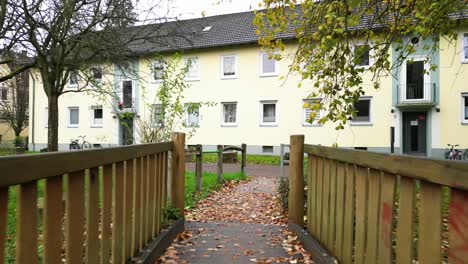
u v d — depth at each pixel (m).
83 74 10.24
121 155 2.96
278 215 6.66
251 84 23.36
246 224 5.78
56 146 9.78
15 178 1.60
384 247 2.34
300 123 22.25
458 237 1.59
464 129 19.52
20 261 1.69
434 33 6.61
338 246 3.32
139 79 11.09
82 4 9.05
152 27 10.32
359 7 5.37
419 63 20.14
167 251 4.23
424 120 20.52
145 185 3.77
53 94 9.69
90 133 27.77
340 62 5.73
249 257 4.10
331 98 6.32
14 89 34.09
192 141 24.70
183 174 5.20
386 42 6.23
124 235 3.10
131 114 10.62
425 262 1.85
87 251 2.38
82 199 2.30
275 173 14.49
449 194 1.66
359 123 21.09
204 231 5.25
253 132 23.34
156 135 9.51
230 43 23.31
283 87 22.58
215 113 24.25
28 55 9.41
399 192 2.15
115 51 9.58
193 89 24.77
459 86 19.50
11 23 8.23
